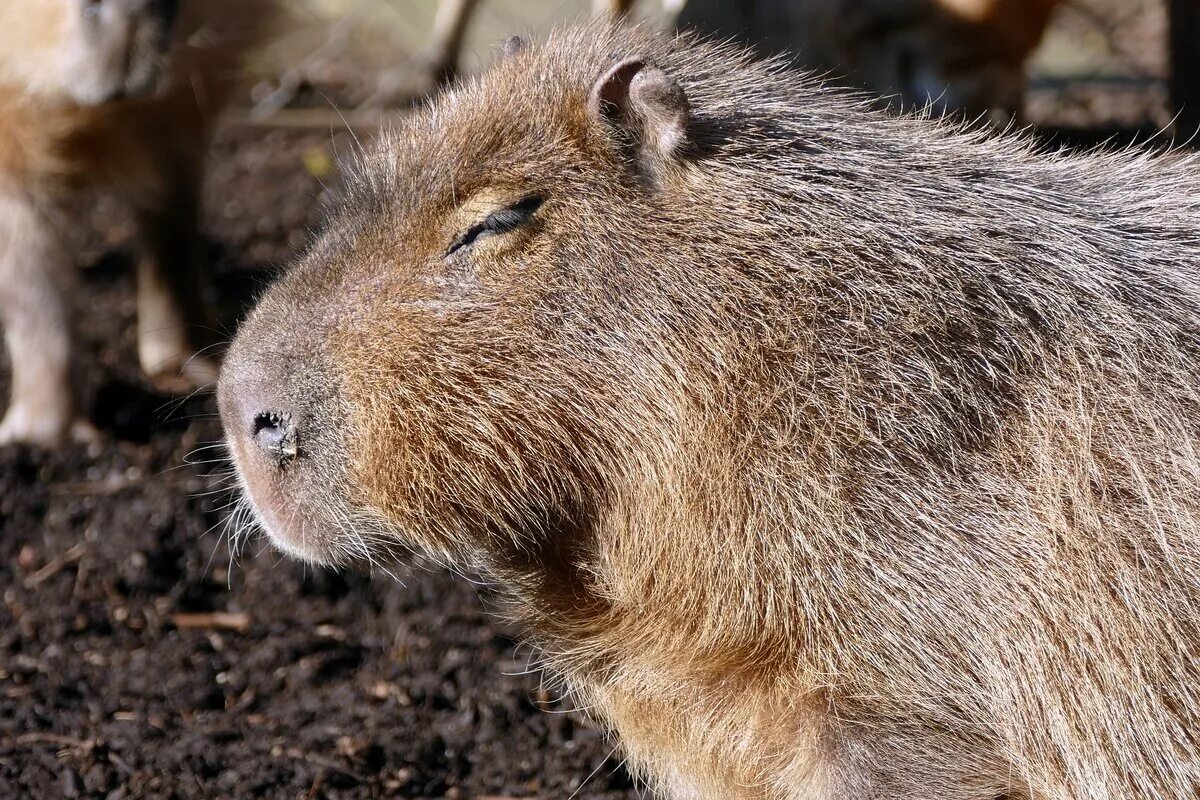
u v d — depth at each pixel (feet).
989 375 17.63
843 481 17.48
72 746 23.32
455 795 22.95
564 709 24.40
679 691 18.98
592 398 18.03
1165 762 17.48
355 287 18.24
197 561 30.07
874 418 17.53
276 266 24.34
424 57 55.52
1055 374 17.70
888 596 17.42
